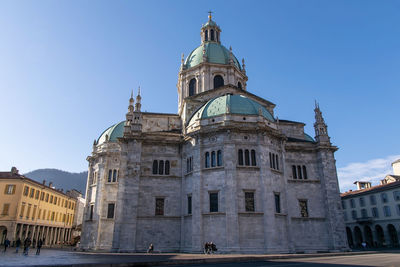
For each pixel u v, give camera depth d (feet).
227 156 139.74
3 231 225.56
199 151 146.10
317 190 167.32
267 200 135.54
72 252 149.59
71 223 332.60
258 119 148.77
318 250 154.92
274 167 147.84
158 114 200.03
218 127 143.02
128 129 159.63
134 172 149.48
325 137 173.68
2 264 76.89
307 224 159.33
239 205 133.69
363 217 268.41
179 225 148.36
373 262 82.48
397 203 236.84
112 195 185.16
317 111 181.06
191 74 211.41
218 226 131.64
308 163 172.24
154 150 159.33
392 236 245.45
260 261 94.79
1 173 239.50
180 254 125.49
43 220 264.31
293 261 91.56
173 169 157.79
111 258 102.68
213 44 223.51
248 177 138.51
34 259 98.73
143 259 97.04
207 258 96.84
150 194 151.12
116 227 143.02
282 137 155.02
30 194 240.73
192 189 144.36
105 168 191.11
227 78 207.41
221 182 137.39
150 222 146.51
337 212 161.68
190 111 184.03
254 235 130.31
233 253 124.57
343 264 76.59
